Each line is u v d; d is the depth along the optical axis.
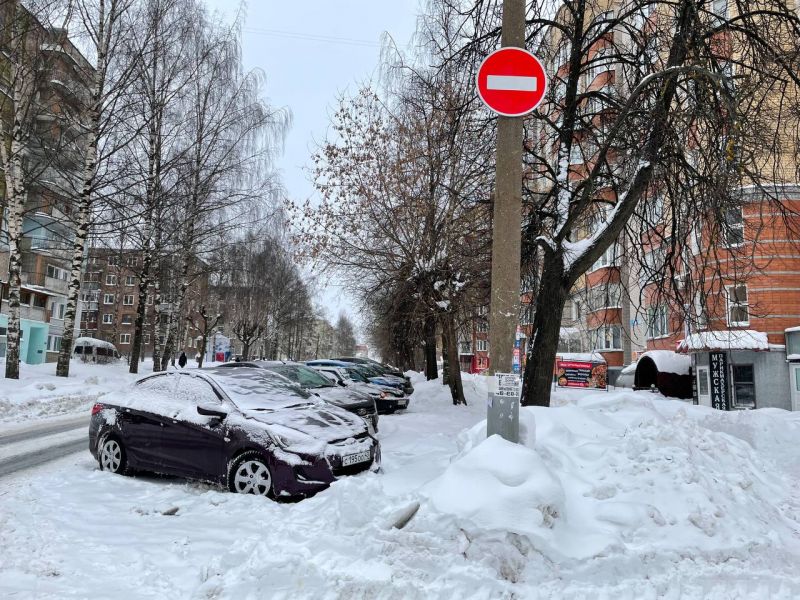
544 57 10.35
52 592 3.68
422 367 53.50
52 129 20.02
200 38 23.52
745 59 8.95
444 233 14.27
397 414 15.27
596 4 10.46
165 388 7.56
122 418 7.39
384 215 14.91
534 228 11.01
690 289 10.34
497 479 4.24
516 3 5.48
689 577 3.79
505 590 3.50
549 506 4.11
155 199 21.44
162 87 21.56
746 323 18.89
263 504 5.74
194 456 6.66
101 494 6.23
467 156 13.49
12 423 12.47
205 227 25.47
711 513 4.42
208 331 40.94
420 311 16.62
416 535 3.93
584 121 10.66
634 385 23.75
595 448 5.29
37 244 32.62
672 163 9.54
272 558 3.74
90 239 23.86
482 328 19.72
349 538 3.99
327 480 6.10
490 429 4.93
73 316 20.17
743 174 8.10
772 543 4.39
